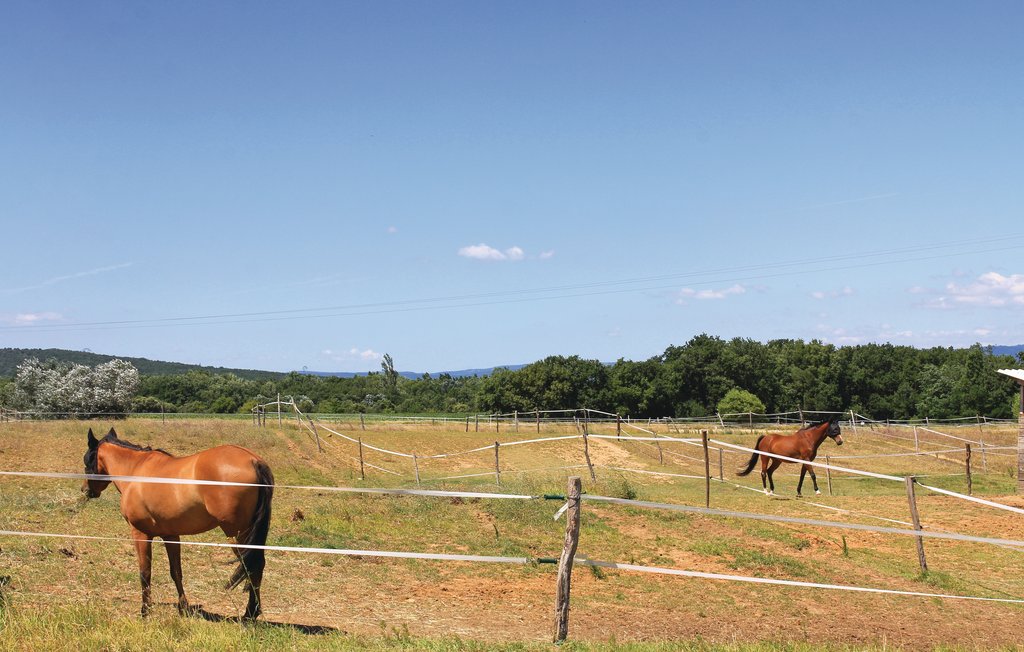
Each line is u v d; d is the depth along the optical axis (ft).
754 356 278.46
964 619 38.22
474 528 51.98
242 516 27.71
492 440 131.44
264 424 117.60
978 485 89.40
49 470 79.15
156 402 201.46
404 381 362.33
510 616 34.32
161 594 32.83
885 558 50.72
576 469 97.50
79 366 155.84
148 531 29.35
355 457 108.47
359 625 30.83
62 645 23.00
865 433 154.40
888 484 92.32
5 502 48.91
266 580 36.73
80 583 32.96
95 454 31.24
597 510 58.54
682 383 270.46
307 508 54.90
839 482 96.07
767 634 34.06
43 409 148.56
